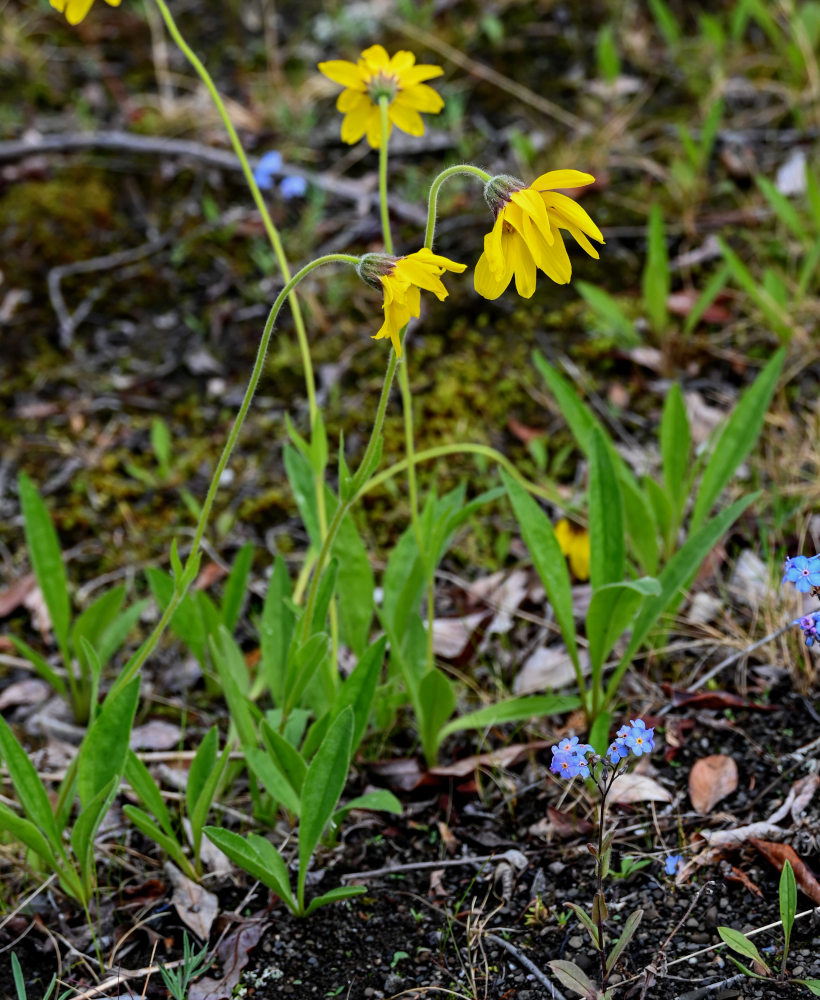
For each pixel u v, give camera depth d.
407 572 0.71
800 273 0.94
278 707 0.70
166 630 0.79
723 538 0.78
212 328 0.98
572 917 0.63
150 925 0.65
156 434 0.86
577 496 0.82
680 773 0.68
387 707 0.70
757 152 1.06
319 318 0.97
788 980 0.59
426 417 0.89
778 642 0.72
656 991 0.59
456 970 0.62
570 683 0.73
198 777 0.65
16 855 0.67
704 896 0.62
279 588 0.70
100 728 0.63
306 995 0.61
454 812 0.68
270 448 0.89
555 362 0.91
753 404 0.73
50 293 1.02
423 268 0.56
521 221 0.56
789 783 0.66
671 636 0.74
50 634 0.79
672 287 0.96
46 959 0.64
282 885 0.62
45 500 0.87
